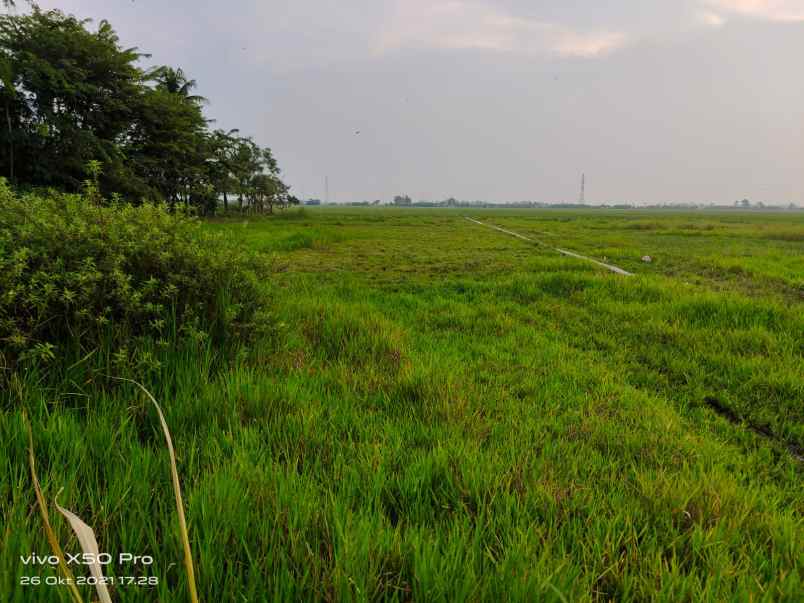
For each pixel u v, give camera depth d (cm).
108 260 261
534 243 1716
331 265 1060
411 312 582
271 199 5953
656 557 149
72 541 133
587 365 399
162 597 119
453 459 209
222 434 210
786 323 491
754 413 310
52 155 2073
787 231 2489
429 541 144
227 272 338
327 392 290
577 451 236
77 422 210
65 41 2077
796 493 218
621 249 1404
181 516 72
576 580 134
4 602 112
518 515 170
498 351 430
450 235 2197
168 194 3058
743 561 154
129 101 2417
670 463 229
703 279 883
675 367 398
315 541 145
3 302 217
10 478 161
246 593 123
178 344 283
